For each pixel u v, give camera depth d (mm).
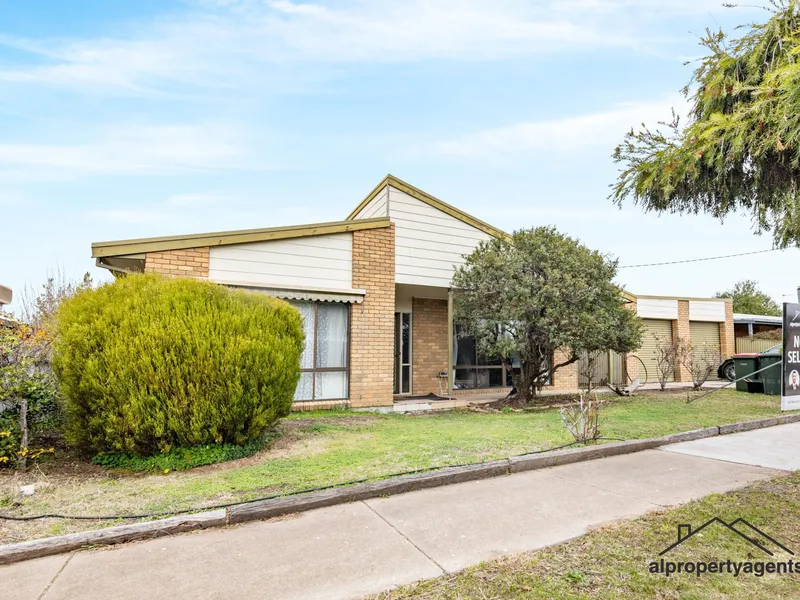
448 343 12156
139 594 2805
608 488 4754
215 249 8844
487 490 4719
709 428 7578
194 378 5574
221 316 5945
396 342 12859
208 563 3195
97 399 5391
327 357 9859
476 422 8547
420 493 4652
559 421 8562
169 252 8445
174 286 6094
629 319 10961
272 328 6453
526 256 10492
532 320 10297
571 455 5844
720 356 18812
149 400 5371
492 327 10672
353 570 3078
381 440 6824
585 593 2781
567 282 9930
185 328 5609
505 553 3301
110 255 8023
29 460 5637
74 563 3221
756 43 3727
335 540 3547
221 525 3852
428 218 11703
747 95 3896
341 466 5371
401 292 12641
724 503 4250
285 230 9391
